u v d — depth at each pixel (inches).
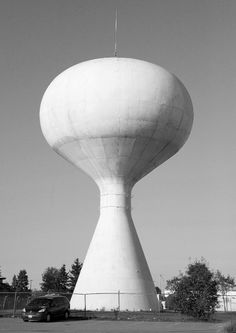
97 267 1349.7
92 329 822.5
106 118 1323.8
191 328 838.5
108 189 1411.2
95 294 1317.7
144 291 1339.8
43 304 1019.3
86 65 1427.2
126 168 1390.3
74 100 1354.6
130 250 1365.7
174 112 1375.5
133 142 1346.0
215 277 1037.8
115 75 1353.3
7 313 1205.1
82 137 1362.0
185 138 1471.5
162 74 1409.9
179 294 1019.3
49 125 1427.2
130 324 933.8
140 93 1334.9
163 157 1433.3
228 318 1055.0
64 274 3176.7
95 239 1395.2
